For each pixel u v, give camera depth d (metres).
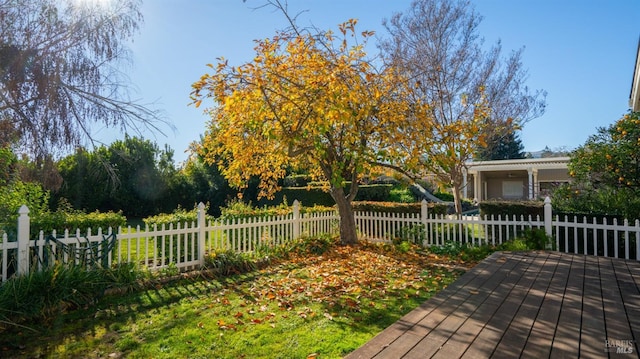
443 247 8.83
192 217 8.16
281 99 7.39
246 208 10.73
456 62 13.04
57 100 4.50
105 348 3.72
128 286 5.70
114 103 4.83
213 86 6.64
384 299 5.13
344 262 7.59
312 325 4.21
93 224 6.99
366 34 7.45
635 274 5.20
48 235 5.47
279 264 7.64
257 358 3.42
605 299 3.96
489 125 12.70
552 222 8.25
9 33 4.31
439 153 8.19
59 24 4.57
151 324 4.34
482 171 24.92
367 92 7.54
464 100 12.77
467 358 2.56
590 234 8.09
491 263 6.05
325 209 11.46
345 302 4.98
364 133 8.33
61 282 4.84
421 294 5.36
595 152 9.27
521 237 8.41
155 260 6.54
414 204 10.80
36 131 4.47
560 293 4.22
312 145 8.17
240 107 7.14
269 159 9.75
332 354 3.46
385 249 9.09
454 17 13.05
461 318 3.39
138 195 18.64
